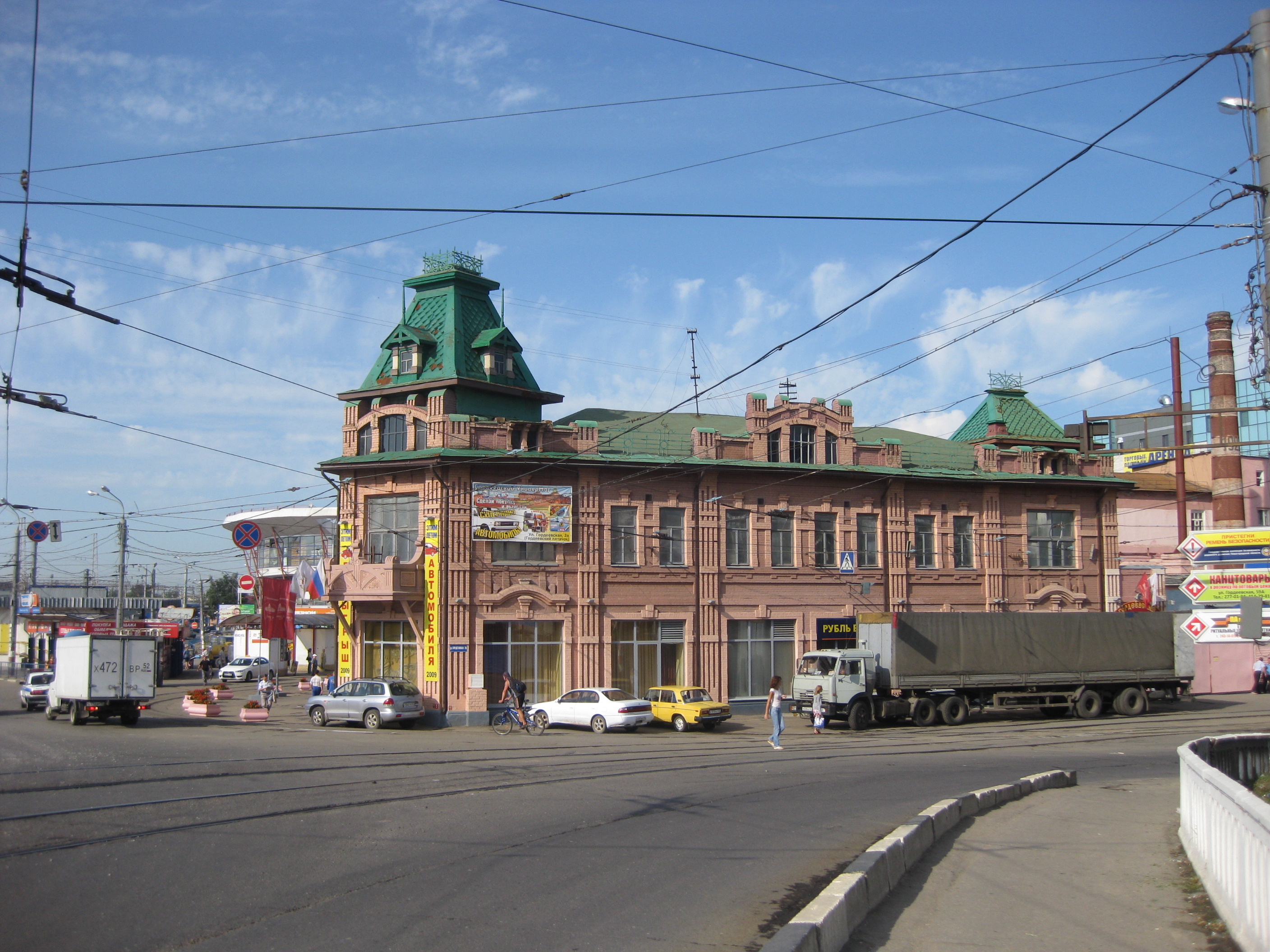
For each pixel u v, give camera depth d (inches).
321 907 402.9
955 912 430.6
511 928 380.5
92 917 385.4
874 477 1754.4
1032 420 2028.8
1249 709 1708.9
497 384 1625.2
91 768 816.3
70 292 663.8
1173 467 2650.1
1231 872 401.1
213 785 714.8
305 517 2415.1
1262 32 563.5
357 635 1565.0
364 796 675.4
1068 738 1266.0
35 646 2982.3
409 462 1525.6
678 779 817.5
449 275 1652.3
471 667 1496.1
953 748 1132.5
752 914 412.8
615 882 457.4
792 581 1694.1
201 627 3777.1
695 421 1843.0
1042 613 1557.6
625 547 1604.3
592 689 1401.3
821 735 1341.0
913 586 1779.0
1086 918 420.2
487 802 668.7
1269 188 564.4
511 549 1541.6
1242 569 1603.1
